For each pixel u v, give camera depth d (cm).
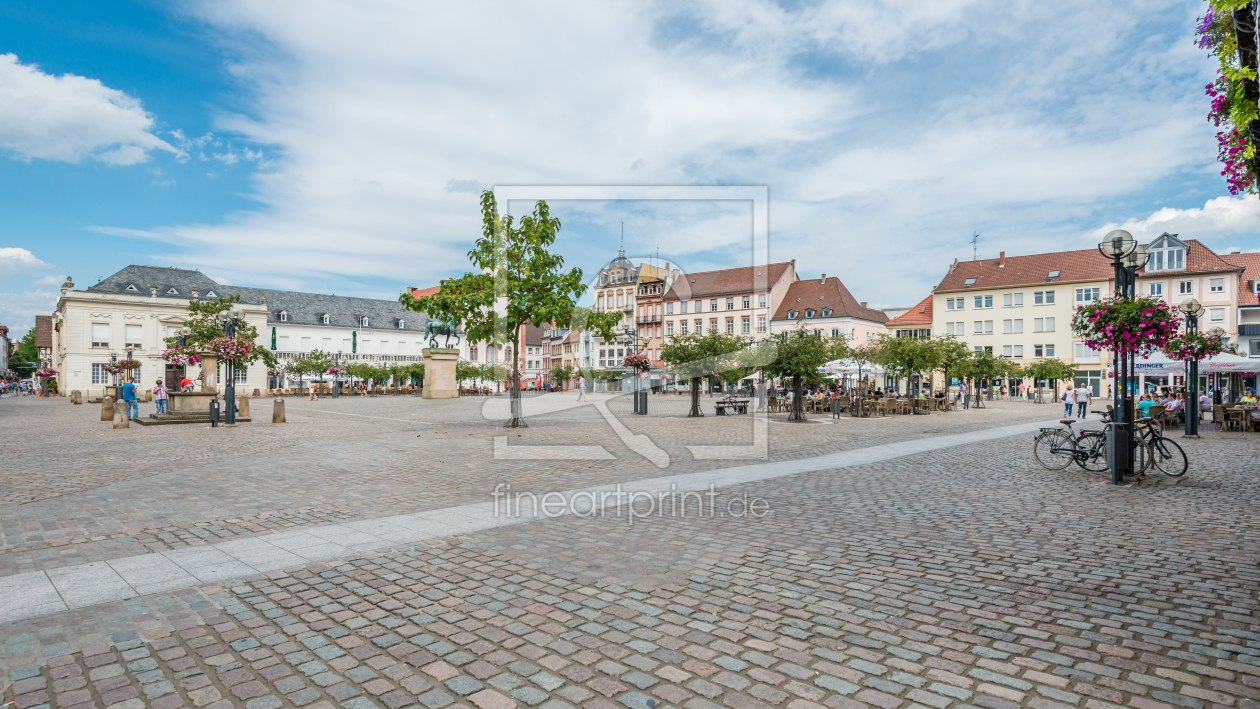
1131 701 298
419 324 8819
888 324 7356
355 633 379
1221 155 485
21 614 406
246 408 2228
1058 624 389
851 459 1192
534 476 954
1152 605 420
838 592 446
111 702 300
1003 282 6291
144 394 5147
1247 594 439
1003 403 4441
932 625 388
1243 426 1850
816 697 304
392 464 1083
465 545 566
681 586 459
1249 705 293
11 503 752
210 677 325
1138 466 1012
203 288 6819
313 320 7900
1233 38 429
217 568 500
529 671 331
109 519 667
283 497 785
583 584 464
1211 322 5103
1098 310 928
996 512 710
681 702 300
